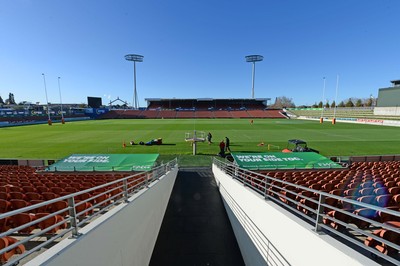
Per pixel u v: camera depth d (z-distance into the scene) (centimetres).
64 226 459
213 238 678
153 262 579
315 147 2178
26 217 440
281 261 400
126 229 436
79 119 6900
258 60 9381
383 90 5828
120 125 4625
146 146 2270
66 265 266
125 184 468
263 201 472
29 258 373
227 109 8869
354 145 2278
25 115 5819
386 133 3181
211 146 2288
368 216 436
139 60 9194
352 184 706
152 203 621
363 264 232
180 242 654
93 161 1337
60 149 2109
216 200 953
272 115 7919
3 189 685
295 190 657
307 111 8081
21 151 2012
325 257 287
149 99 9062
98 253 336
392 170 1065
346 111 6988
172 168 1175
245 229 586
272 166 1238
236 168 838
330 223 446
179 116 7800
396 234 326
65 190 681
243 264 579
